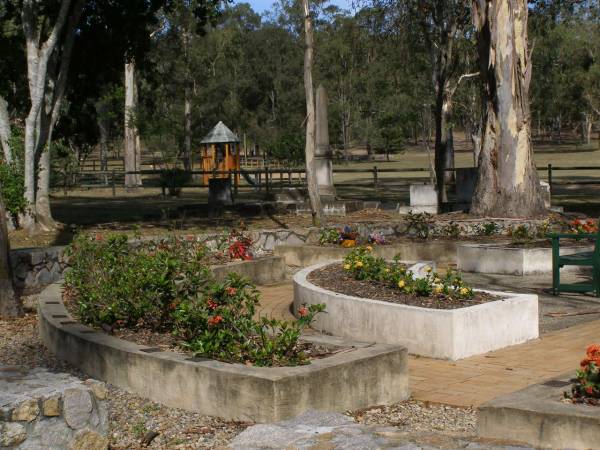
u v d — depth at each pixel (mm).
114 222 21484
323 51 67875
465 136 103312
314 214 18062
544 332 8773
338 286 9297
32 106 17609
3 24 20844
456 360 7605
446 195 29047
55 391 4961
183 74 56656
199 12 21344
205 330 6652
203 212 23234
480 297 8523
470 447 4574
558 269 11008
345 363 5980
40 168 18531
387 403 6242
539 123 89812
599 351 5059
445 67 26078
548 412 4770
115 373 6836
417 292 8617
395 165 66000
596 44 66750
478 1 18062
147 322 7988
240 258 12977
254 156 78375
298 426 5254
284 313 10102
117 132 63312
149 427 5855
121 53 21922
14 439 4750
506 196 17719
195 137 69625
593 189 32875
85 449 5047
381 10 29172
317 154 25375
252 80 76750
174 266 8023
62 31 20219
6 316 10539
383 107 75000
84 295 8688
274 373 5754
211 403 5988
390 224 16312
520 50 17734
